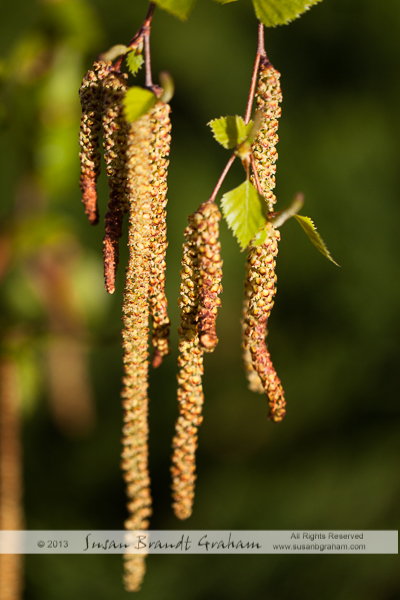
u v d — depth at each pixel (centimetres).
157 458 96
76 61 39
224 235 97
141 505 38
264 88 37
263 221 36
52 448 91
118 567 87
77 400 44
